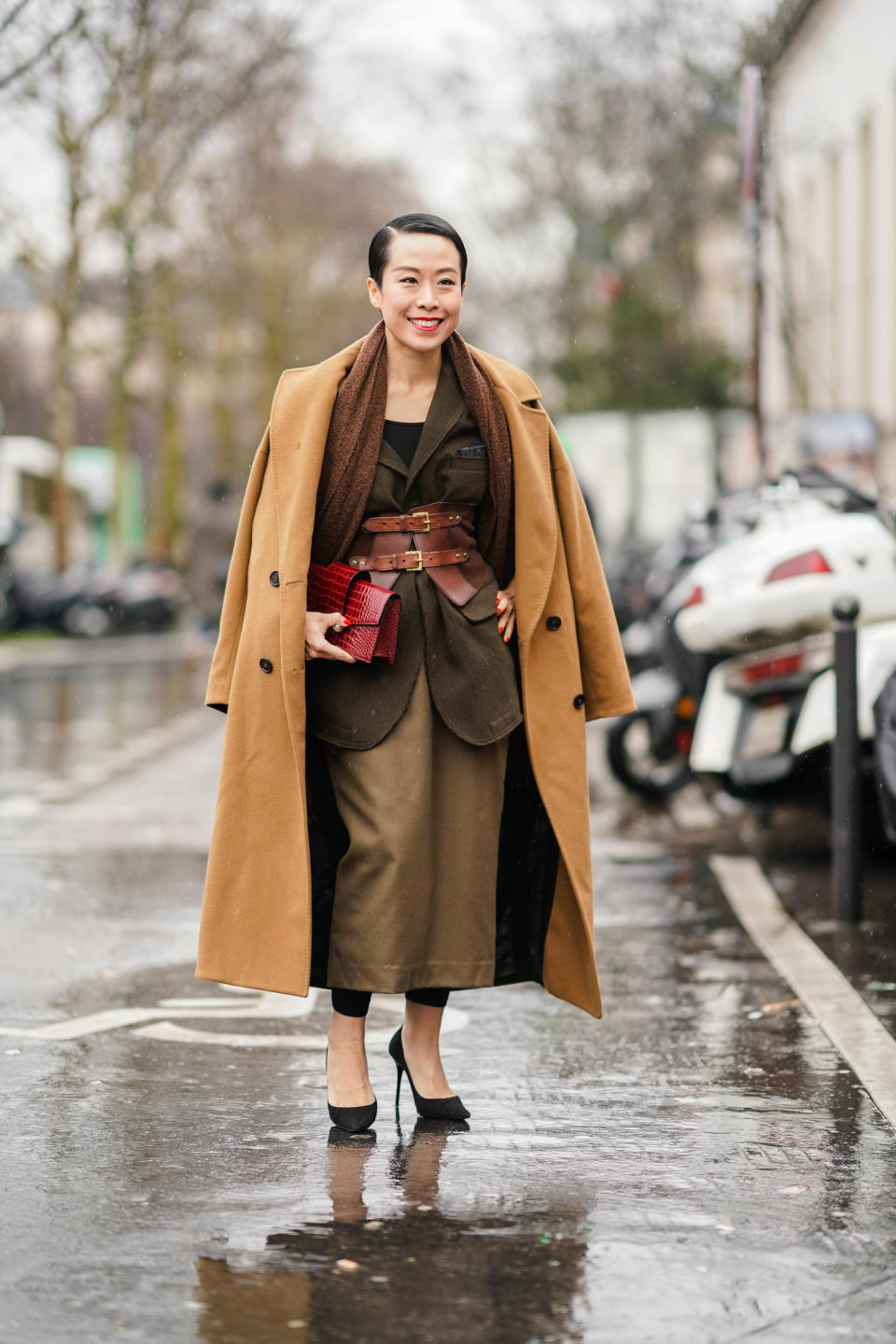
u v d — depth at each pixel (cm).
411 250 598
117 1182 564
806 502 1241
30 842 1348
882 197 4347
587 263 5297
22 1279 484
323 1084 683
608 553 3844
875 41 4325
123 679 3612
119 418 6325
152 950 942
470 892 607
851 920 995
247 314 5609
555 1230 521
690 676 1510
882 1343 446
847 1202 546
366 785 597
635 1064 713
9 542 5081
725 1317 461
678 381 5272
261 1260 498
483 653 604
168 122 3519
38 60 2598
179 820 1475
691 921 1026
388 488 604
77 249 3953
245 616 621
